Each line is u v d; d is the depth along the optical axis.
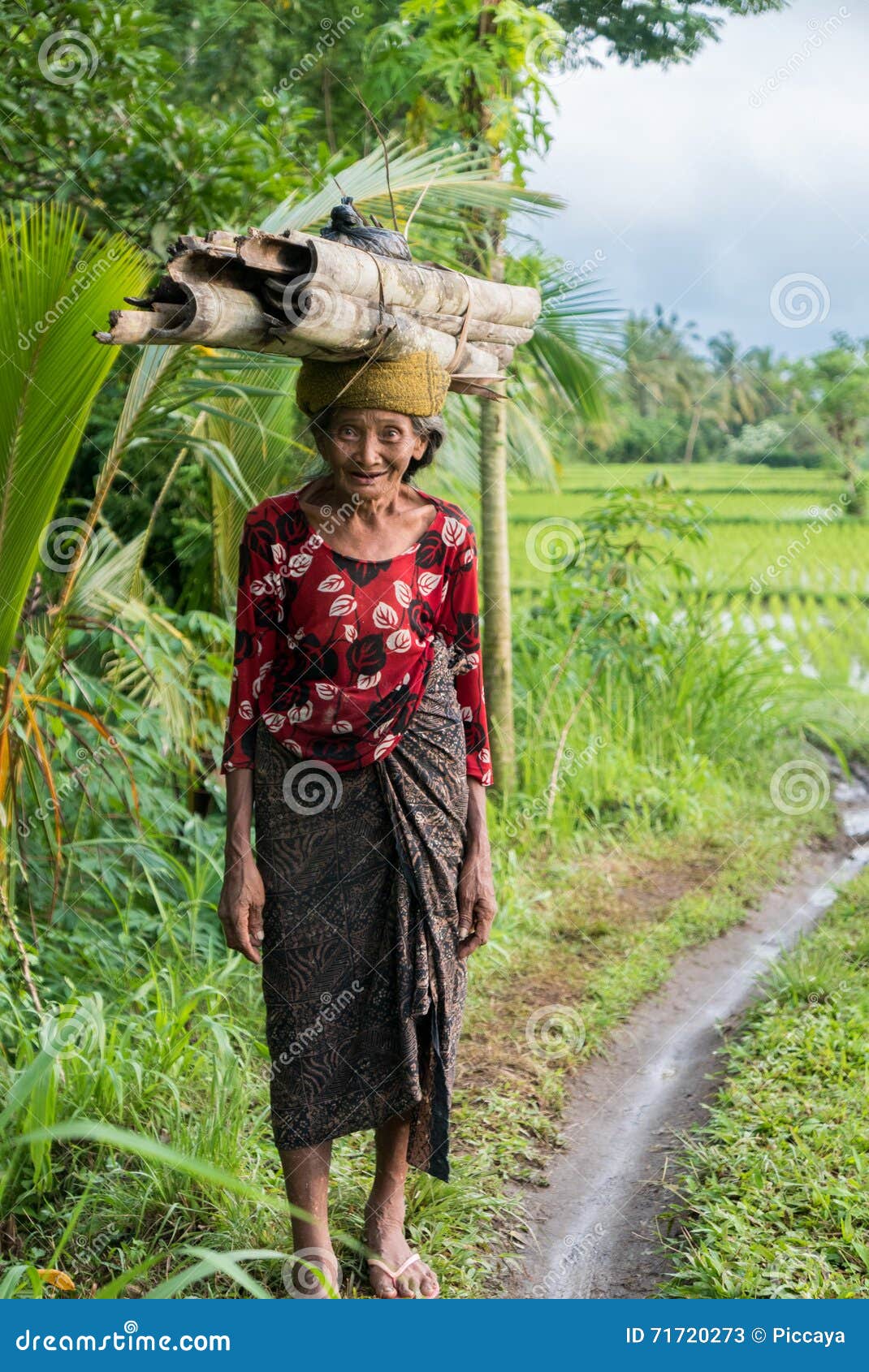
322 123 7.66
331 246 2.32
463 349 2.70
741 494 15.74
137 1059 3.40
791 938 5.01
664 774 6.57
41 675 3.64
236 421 3.98
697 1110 3.64
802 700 7.80
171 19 7.52
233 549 5.14
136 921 4.21
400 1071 2.68
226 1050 3.34
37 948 3.90
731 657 7.68
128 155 5.02
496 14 5.40
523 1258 3.00
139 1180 3.04
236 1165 3.05
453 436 6.04
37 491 3.18
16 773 3.55
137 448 5.27
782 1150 3.24
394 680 2.61
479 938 2.81
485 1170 3.30
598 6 6.69
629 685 6.89
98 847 4.38
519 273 5.53
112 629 3.97
